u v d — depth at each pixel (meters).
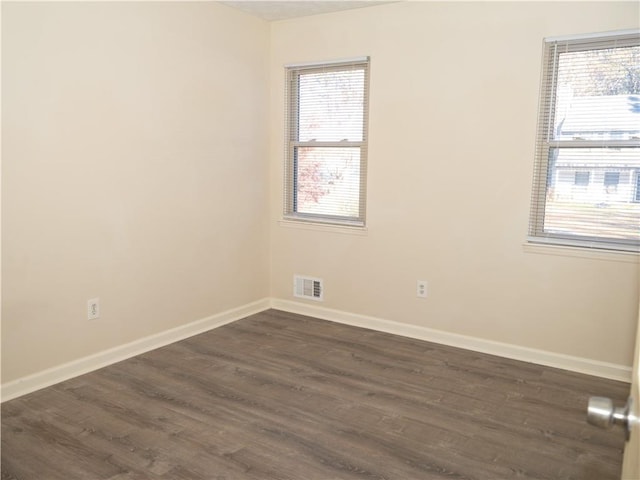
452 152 3.71
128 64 3.36
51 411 2.80
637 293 3.21
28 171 2.90
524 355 3.59
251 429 2.66
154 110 3.56
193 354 3.64
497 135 3.54
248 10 4.11
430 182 3.82
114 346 3.48
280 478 2.26
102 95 3.23
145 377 3.25
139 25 3.40
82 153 3.16
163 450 2.46
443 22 3.65
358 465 2.37
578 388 3.17
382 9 3.88
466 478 2.28
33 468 2.30
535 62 3.36
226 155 4.16
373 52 3.95
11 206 2.85
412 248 3.96
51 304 3.09
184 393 3.05
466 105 3.62
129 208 3.46
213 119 4.01
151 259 3.65
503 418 2.80
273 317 4.49
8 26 2.75
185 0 3.69
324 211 4.43
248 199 4.41
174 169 3.74
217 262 4.18
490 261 3.66
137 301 3.59
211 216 4.08
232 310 4.37
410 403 2.96
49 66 2.94
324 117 4.32
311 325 4.29
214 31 3.93
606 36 3.15
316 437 2.59
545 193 3.46
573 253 3.36
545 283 3.48
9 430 2.61
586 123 3.29
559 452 2.49
